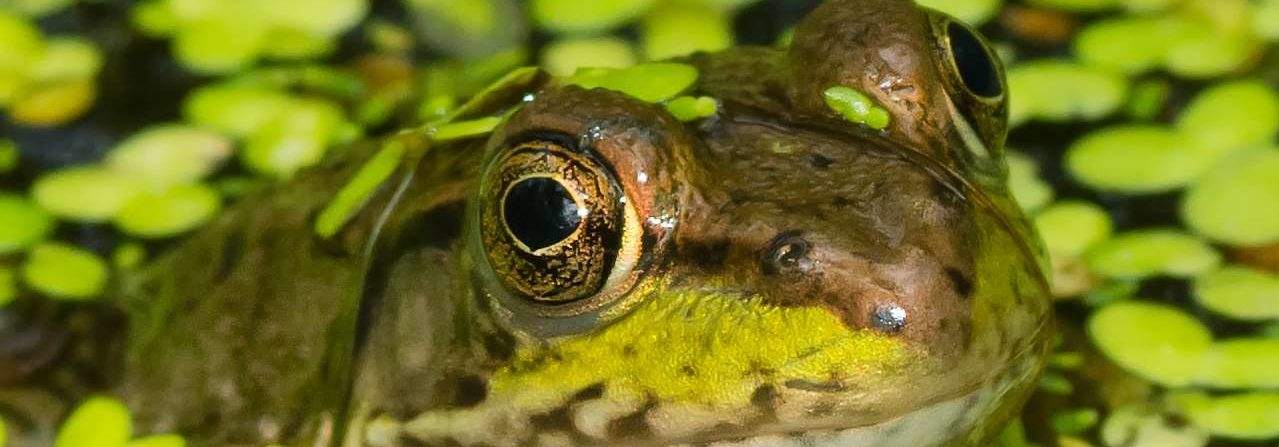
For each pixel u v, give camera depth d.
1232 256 0.26
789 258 0.22
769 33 0.28
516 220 0.22
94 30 0.28
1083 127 0.27
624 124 0.22
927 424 0.22
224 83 0.28
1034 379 0.23
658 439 0.22
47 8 0.29
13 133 0.28
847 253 0.22
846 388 0.22
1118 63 0.27
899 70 0.23
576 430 0.22
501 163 0.22
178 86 0.28
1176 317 0.25
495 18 0.28
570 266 0.22
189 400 0.24
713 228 0.22
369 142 0.25
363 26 0.28
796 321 0.22
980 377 0.22
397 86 0.27
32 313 0.26
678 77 0.23
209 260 0.25
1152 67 0.27
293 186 0.25
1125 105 0.27
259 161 0.27
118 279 0.26
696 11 0.28
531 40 0.28
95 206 0.27
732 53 0.24
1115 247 0.26
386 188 0.23
